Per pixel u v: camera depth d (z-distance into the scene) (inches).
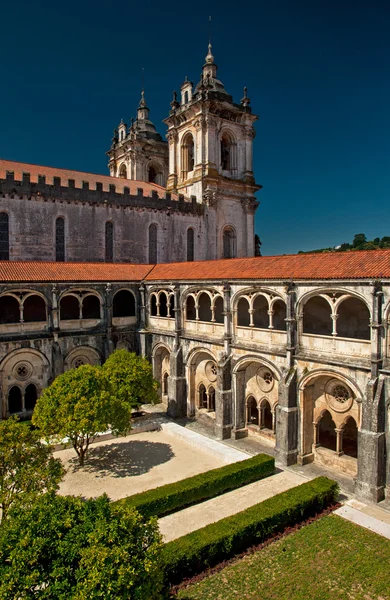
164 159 3321.9
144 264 2240.4
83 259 2223.2
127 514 653.3
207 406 1781.5
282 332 1421.0
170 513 1061.1
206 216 2657.5
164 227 2497.5
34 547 583.2
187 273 1861.5
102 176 2667.3
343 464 1306.6
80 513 654.5
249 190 2837.1
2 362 1664.6
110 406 1258.6
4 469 887.7
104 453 1439.5
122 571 562.6
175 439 1576.0
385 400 1144.2
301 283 1334.9
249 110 2807.6
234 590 800.9
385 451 1144.2
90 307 2128.4
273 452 1448.1
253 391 1590.8
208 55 2807.6
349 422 1627.7
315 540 949.2
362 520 1031.0
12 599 552.7
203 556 856.3
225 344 1605.6
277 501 1029.8
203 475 1177.4
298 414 1365.7
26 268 1809.8
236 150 2817.4
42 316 2025.1
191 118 2704.2
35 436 982.4
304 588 805.2
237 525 925.2
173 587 804.0
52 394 1261.1
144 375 1608.0
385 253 1256.2
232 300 1592.0
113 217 2309.3
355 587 809.5
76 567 590.2
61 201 2145.7
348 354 1238.3
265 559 888.3
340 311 1667.1
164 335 1914.4
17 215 2032.5
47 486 884.6
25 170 2313.0
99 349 1918.1
